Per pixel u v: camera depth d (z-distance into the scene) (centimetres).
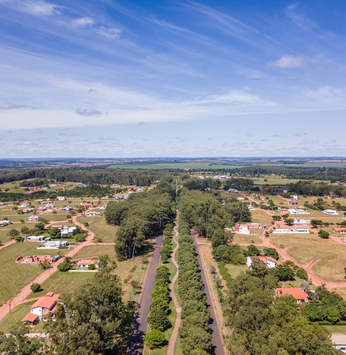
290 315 7525
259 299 7375
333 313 8456
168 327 8519
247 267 13150
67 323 6131
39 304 8944
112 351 7406
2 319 8894
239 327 7062
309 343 5941
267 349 5947
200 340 6800
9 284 11444
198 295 9156
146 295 10500
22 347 5819
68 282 11600
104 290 7319
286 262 13175
